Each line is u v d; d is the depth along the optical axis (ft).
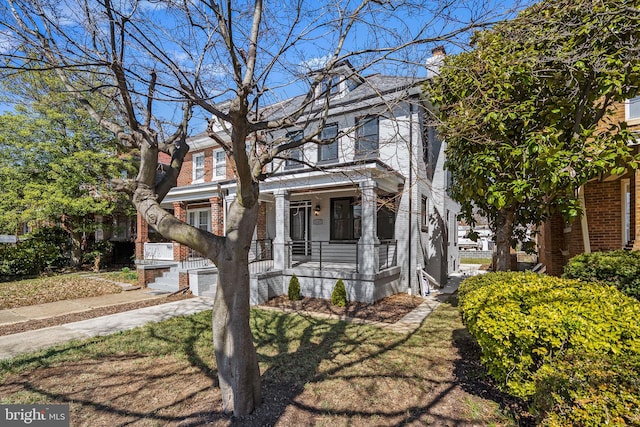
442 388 12.10
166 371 13.69
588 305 9.91
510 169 16.33
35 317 23.12
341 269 29.81
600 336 8.66
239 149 8.87
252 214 10.53
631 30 11.69
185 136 12.61
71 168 42.24
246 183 9.69
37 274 43.50
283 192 30.71
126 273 42.45
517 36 11.33
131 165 45.68
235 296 10.23
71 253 49.47
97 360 14.93
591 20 11.89
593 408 6.41
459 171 20.26
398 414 10.37
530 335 9.09
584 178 14.55
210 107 8.94
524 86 14.89
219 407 10.77
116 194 45.03
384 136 31.14
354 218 36.88
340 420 10.03
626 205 23.71
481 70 13.48
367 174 26.63
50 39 10.12
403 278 32.35
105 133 44.34
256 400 10.65
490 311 10.40
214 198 39.58
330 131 34.17
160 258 44.55
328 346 16.56
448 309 25.32
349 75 11.40
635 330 8.68
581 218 24.11
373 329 19.57
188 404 11.00
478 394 11.64
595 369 7.41
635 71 12.73
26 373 13.58
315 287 29.35
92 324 21.21
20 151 41.19
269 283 28.60
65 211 42.78
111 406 10.93
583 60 12.39
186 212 47.26
